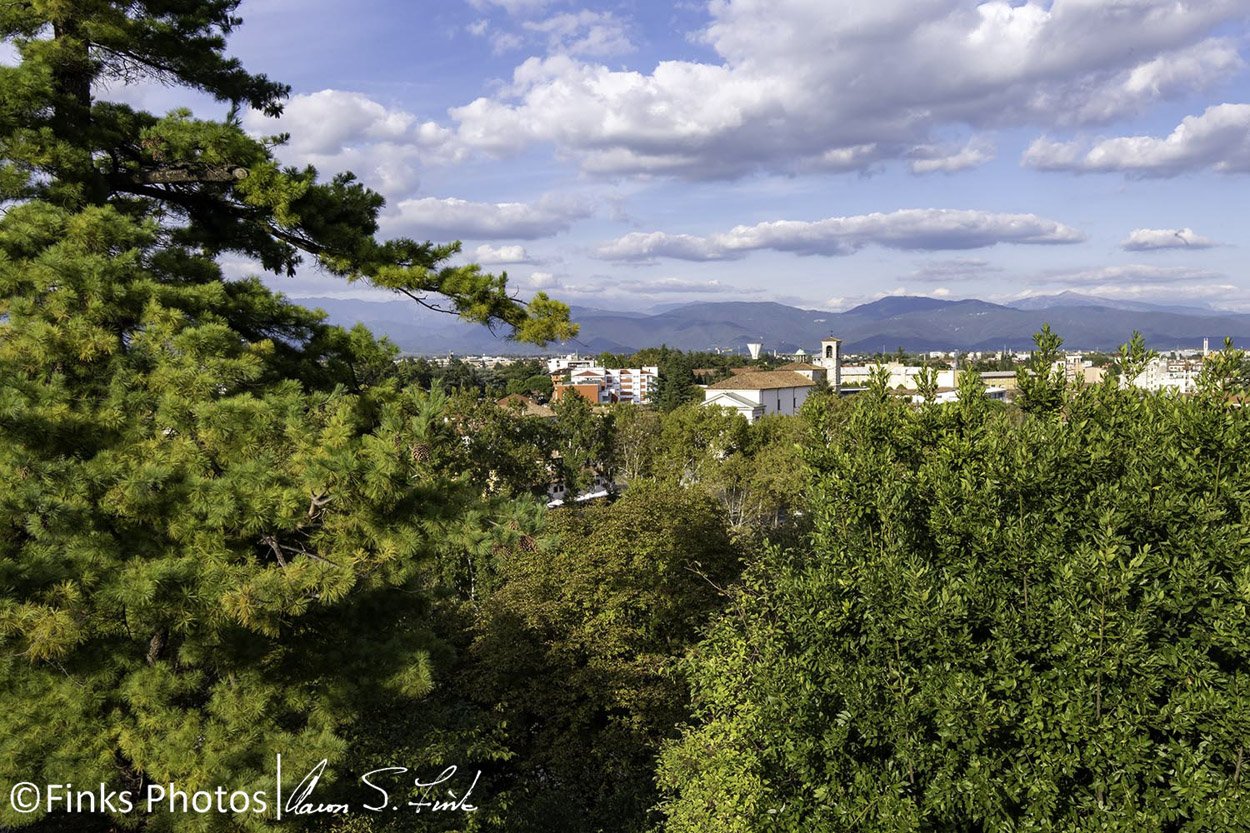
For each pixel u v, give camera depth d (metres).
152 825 7.21
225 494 6.80
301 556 7.40
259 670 8.40
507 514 8.79
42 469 6.68
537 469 40.66
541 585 21.17
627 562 20.75
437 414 8.31
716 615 16.98
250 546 7.43
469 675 18.64
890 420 11.27
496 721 16.95
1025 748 8.05
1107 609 7.70
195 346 7.55
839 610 9.56
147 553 7.07
